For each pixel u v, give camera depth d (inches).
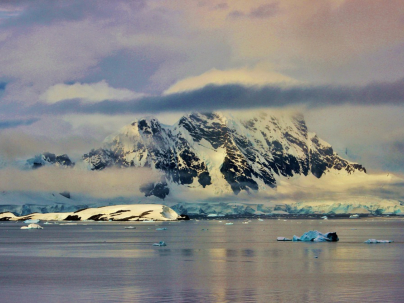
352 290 3821.4
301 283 4121.6
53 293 3767.2
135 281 4256.9
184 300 3503.9
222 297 3597.4
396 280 4244.6
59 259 5925.2
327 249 6973.4
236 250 6958.7
